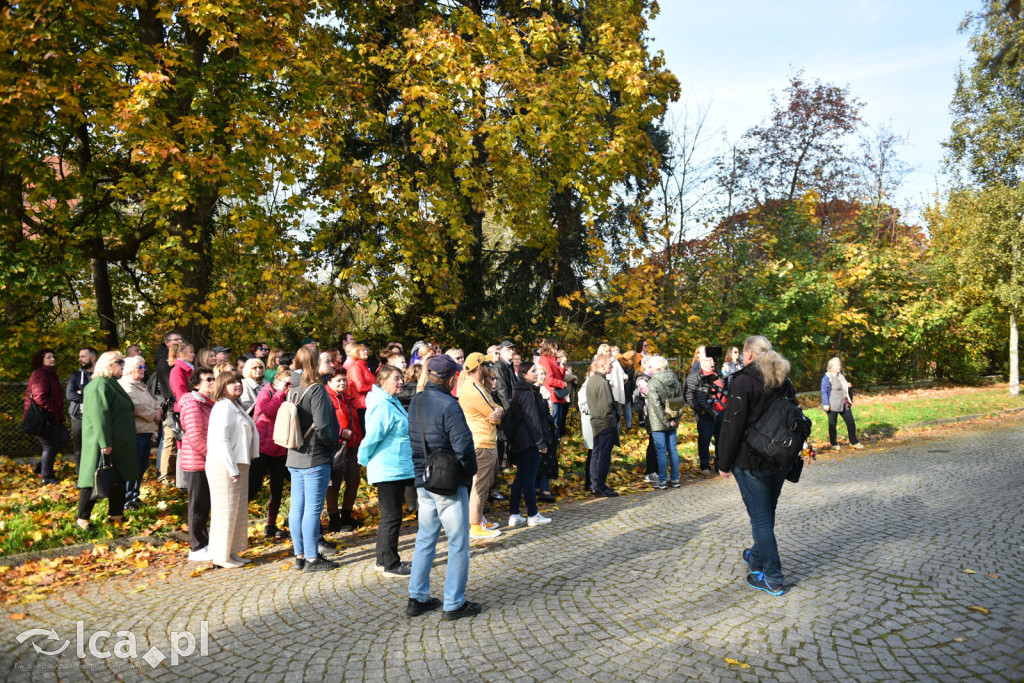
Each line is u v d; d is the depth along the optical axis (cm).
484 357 672
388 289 1376
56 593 535
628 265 1664
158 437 913
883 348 2333
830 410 1188
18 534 648
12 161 1103
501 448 793
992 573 507
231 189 1102
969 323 2375
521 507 806
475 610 461
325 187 1365
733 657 380
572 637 415
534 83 1366
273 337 1328
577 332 1622
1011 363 2109
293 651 408
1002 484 838
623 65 1411
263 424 687
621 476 993
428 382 469
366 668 379
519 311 1592
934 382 2558
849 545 589
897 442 1269
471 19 1411
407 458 557
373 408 548
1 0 992
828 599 464
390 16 1516
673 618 441
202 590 534
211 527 599
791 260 2017
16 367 1191
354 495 737
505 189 1435
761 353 488
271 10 1147
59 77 994
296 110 1204
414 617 459
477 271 1551
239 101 1131
